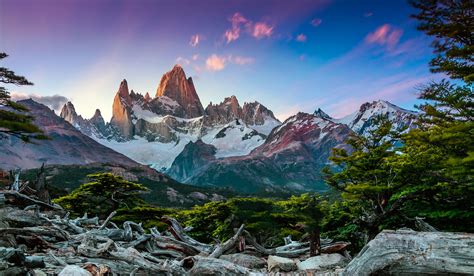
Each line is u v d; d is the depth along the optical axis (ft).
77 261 36.78
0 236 39.17
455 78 68.90
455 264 23.62
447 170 64.59
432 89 68.64
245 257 55.77
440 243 25.13
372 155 75.20
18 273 27.86
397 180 75.66
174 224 63.05
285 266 51.39
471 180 64.18
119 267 36.88
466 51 65.51
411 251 25.54
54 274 30.22
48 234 46.11
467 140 60.29
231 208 79.10
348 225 82.17
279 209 80.07
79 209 126.21
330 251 58.90
